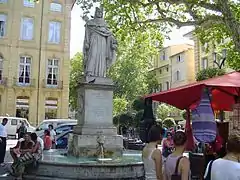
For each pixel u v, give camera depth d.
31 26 37.12
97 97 11.36
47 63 37.34
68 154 11.58
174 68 49.59
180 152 4.41
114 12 16.11
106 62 11.91
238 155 3.79
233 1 15.23
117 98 39.56
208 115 5.61
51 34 37.81
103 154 10.65
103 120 11.28
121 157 10.75
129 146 18.03
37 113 36.38
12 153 9.81
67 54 38.03
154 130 5.03
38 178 9.04
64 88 37.59
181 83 47.34
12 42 36.16
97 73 11.63
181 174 4.24
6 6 36.34
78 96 12.03
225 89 7.30
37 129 21.25
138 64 41.75
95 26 11.82
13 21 36.38
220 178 3.66
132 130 31.11
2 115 35.06
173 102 7.89
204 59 37.97
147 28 17.69
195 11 14.57
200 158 8.25
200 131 5.60
